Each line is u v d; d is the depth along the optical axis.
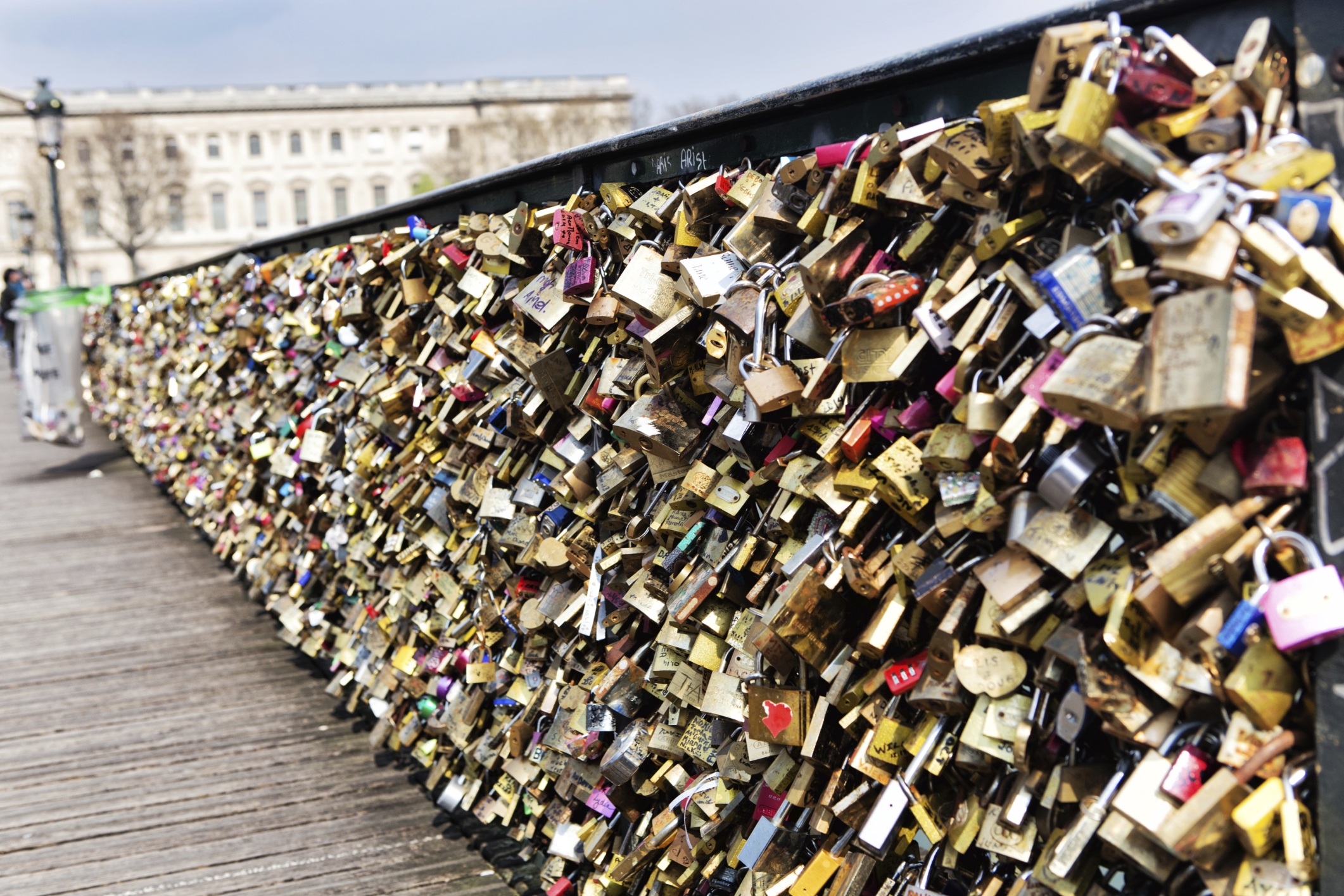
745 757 1.87
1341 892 1.02
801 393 1.59
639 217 2.14
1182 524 1.12
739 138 1.94
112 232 77.50
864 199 1.47
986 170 1.27
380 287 3.76
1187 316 1.01
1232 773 1.06
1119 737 1.17
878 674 1.52
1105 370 1.09
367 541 3.83
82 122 76.81
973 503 1.32
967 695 1.36
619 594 2.27
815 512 1.68
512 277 2.69
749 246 1.80
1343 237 1.00
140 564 6.83
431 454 3.22
